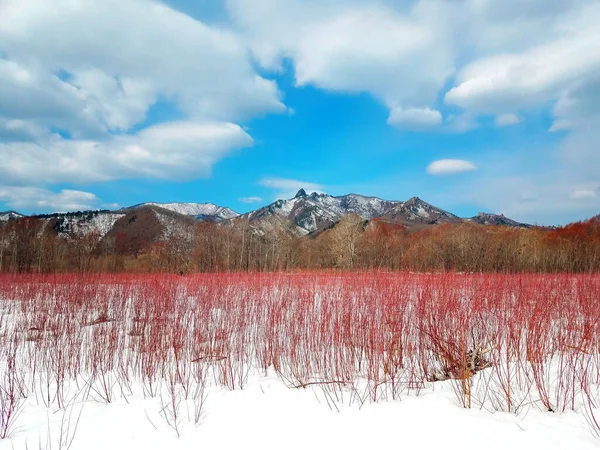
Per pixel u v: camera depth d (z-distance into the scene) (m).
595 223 40.12
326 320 6.61
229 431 3.67
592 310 6.65
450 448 3.06
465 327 5.59
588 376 4.55
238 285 11.59
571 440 3.12
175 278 15.02
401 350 5.61
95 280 14.25
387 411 3.95
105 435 3.71
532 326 5.41
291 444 3.33
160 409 4.33
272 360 6.21
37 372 5.93
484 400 3.92
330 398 4.45
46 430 3.86
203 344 6.75
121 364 5.59
